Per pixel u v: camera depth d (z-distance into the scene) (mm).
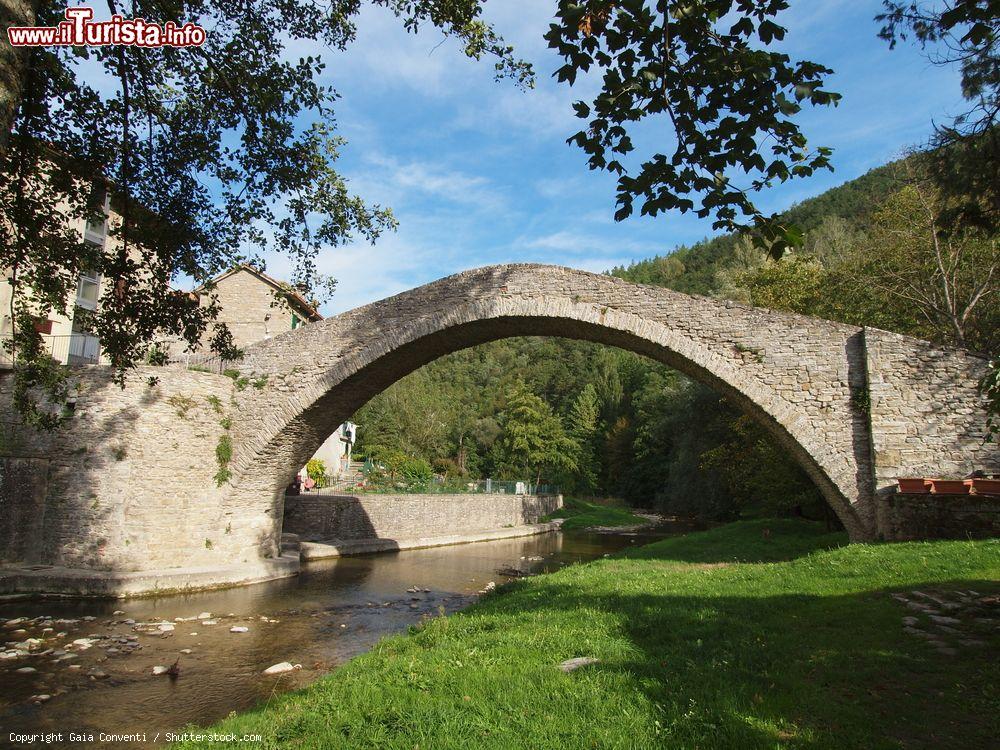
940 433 14258
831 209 70312
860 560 10672
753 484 24641
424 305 18328
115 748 6551
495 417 72188
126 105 8336
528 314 17422
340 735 4656
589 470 65875
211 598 14883
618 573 13570
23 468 14898
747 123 5223
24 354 9039
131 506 15289
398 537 28562
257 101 9312
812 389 15430
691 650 6312
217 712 7625
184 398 16766
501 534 34750
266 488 19188
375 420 53125
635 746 4137
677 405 37812
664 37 5191
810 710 4695
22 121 7621
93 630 11516
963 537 12117
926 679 5262
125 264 9469
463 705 4977
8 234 8070
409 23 9180
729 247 101875
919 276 23281
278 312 29328
